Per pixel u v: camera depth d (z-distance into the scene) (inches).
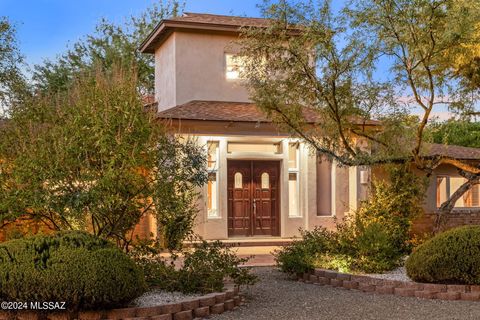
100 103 366.0
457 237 393.1
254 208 765.3
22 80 591.2
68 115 383.2
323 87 479.5
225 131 666.8
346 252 489.1
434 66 484.1
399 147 506.0
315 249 495.5
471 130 939.3
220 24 778.2
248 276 395.5
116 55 1210.0
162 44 847.1
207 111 690.8
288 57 476.4
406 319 328.5
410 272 407.8
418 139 490.3
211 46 793.6
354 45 459.5
